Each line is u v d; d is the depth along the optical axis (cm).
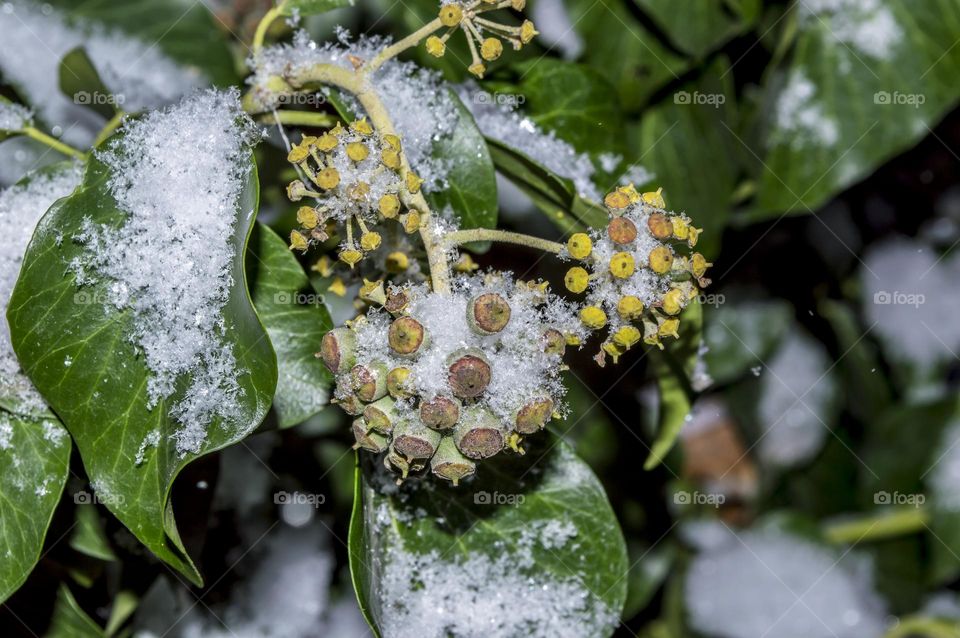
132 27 53
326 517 54
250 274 44
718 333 63
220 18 54
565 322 42
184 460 41
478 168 45
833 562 63
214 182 42
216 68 53
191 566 41
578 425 59
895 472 63
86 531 46
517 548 45
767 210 54
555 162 48
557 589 45
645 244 41
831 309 64
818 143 53
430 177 45
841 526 63
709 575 64
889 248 64
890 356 64
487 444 41
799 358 66
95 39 52
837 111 53
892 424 63
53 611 47
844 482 66
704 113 54
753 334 63
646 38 52
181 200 42
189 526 46
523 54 51
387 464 41
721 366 63
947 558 60
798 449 66
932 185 62
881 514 63
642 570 60
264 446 53
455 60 49
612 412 58
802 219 61
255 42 45
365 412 41
